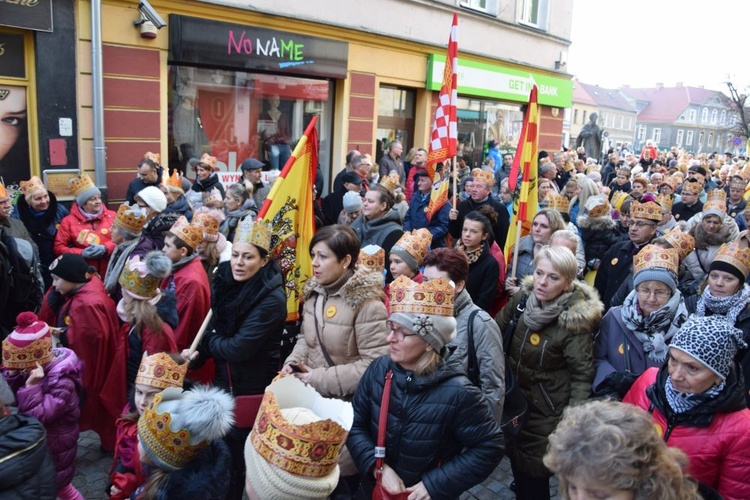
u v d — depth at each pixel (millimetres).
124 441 2799
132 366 3748
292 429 1857
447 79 6527
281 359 3963
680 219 8898
